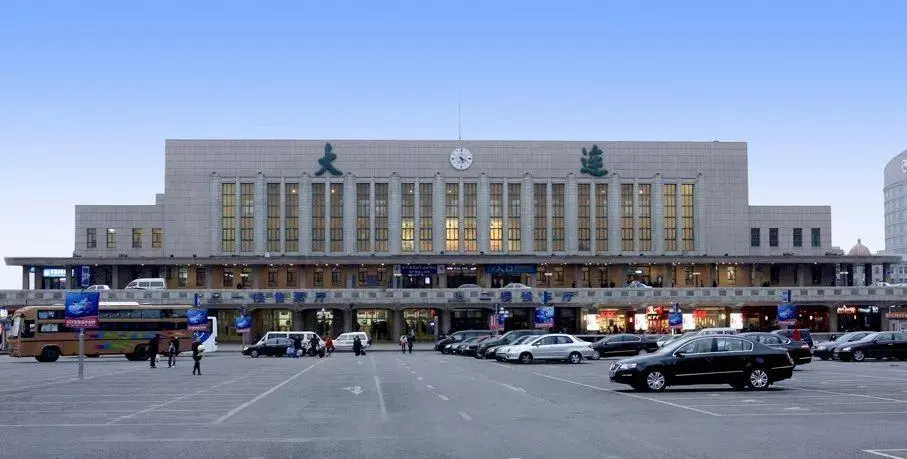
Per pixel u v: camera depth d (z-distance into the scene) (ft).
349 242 378.32
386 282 376.89
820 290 324.80
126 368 173.99
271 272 375.86
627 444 62.39
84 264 360.69
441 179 383.45
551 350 187.42
